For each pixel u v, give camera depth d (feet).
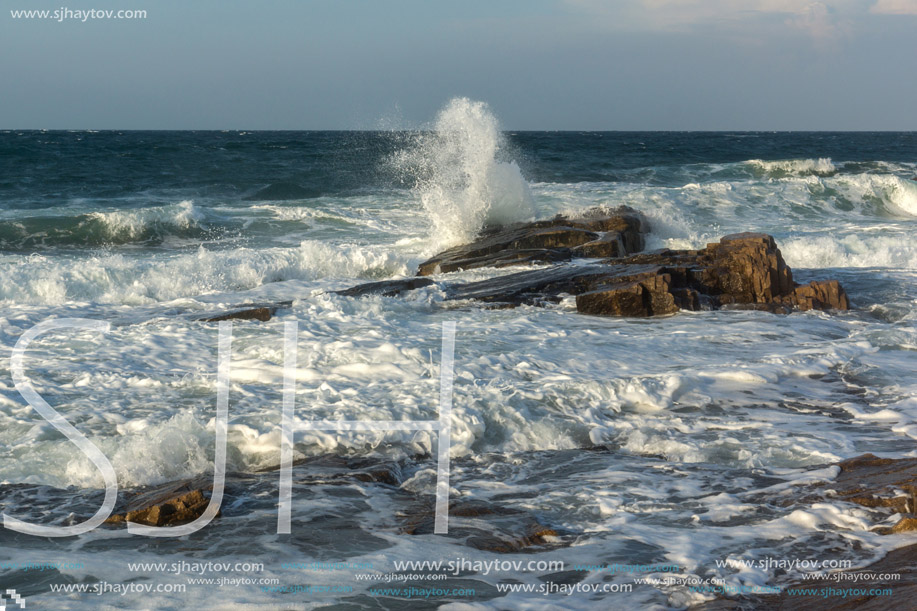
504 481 15.81
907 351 26.66
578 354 25.52
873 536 12.75
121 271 40.86
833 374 23.80
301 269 44.42
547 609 10.70
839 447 17.29
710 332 29.45
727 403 20.89
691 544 12.65
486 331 28.94
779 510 13.96
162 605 10.75
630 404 20.62
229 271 42.86
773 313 33.24
